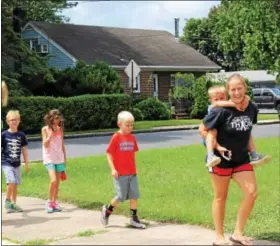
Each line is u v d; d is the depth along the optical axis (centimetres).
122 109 3105
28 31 4084
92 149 2039
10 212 905
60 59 3922
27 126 2714
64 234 740
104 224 780
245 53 3331
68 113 2852
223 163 643
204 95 3734
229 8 3456
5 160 916
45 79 3180
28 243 686
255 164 657
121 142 778
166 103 3834
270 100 4500
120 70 3931
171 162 1497
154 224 791
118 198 772
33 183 1211
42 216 870
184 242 676
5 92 802
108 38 4303
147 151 1786
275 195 1008
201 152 1717
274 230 739
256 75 5756
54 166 917
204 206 909
